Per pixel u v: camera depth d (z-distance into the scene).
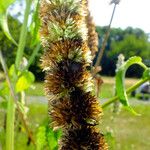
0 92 0.21
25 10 0.17
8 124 0.17
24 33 0.17
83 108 0.13
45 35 0.13
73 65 0.13
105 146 0.14
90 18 0.19
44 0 0.13
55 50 0.13
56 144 0.19
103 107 0.18
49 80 0.13
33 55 0.18
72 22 0.13
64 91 0.13
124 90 0.17
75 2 0.13
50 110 0.14
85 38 0.13
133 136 0.85
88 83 0.14
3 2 0.18
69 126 0.13
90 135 0.13
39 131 0.19
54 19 0.13
